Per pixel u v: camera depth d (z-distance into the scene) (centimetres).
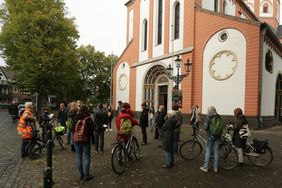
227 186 646
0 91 6662
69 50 2892
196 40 2138
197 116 1381
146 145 1176
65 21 2838
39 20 2661
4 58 2770
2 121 2394
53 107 5094
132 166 818
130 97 3014
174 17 2423
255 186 648
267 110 2044
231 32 1917
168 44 2453
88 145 680
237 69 1880
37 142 916
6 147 1087
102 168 792
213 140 762
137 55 2911
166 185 649
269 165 846
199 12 2123
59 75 2806
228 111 1911
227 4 2825
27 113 909
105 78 5706
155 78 2717
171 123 798
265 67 1962
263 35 1823
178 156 955
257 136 1503
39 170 759
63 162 855
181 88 2219
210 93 2005
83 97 5600
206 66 2045
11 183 647
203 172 761
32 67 2595
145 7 2817
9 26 2617
